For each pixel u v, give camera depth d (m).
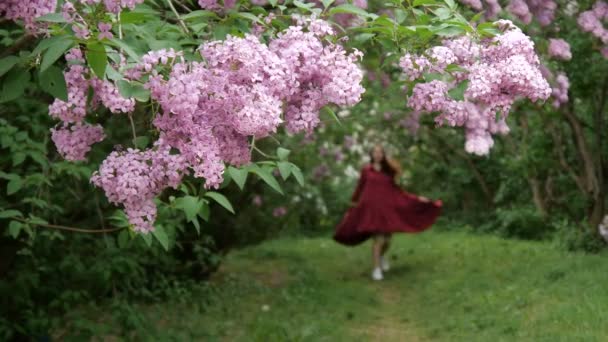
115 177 2.27
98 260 6.00
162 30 2.82
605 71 8.44
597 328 6.20
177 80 2.15
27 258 5.69
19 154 4.38
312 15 2.53
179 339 6.64
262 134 2.30
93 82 2.25
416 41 2.84
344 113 12.38
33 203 4.48
